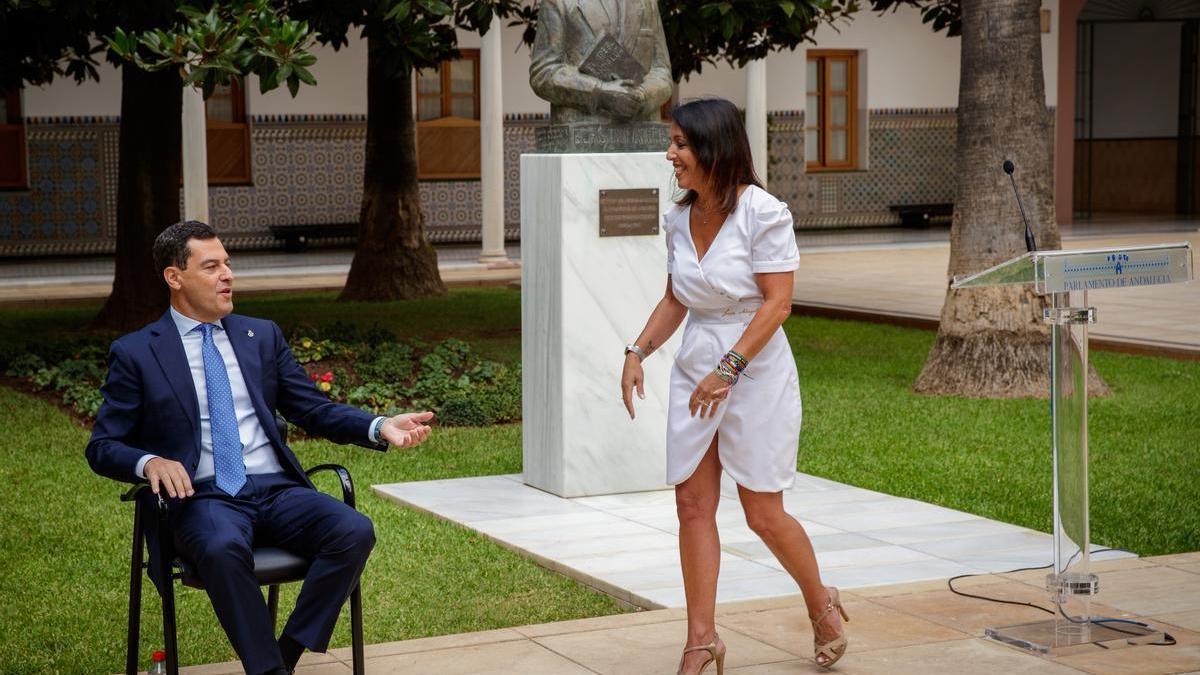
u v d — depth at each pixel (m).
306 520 3.98
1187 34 28.39
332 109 22.72
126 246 12.99
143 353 4.05
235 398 4.17
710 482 4.20
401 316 14.57
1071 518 4.53
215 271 4.12
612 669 4.35
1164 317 14.06
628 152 6.93
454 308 15.33
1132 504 6.86
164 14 9.70
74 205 21.52
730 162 4.05
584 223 6.84
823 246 23.05
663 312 4.36
